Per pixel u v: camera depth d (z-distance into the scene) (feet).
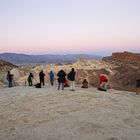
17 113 50.65
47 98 63.72
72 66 264.93
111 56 385.70
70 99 62.18
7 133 39.70
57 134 38.42
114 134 38.65
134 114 50.85
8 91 82.28
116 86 231.30
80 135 37.93
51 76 97.14
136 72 288.71
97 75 261.44
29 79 103.40
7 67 268.82
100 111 51.16
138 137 37.91
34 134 38.73
